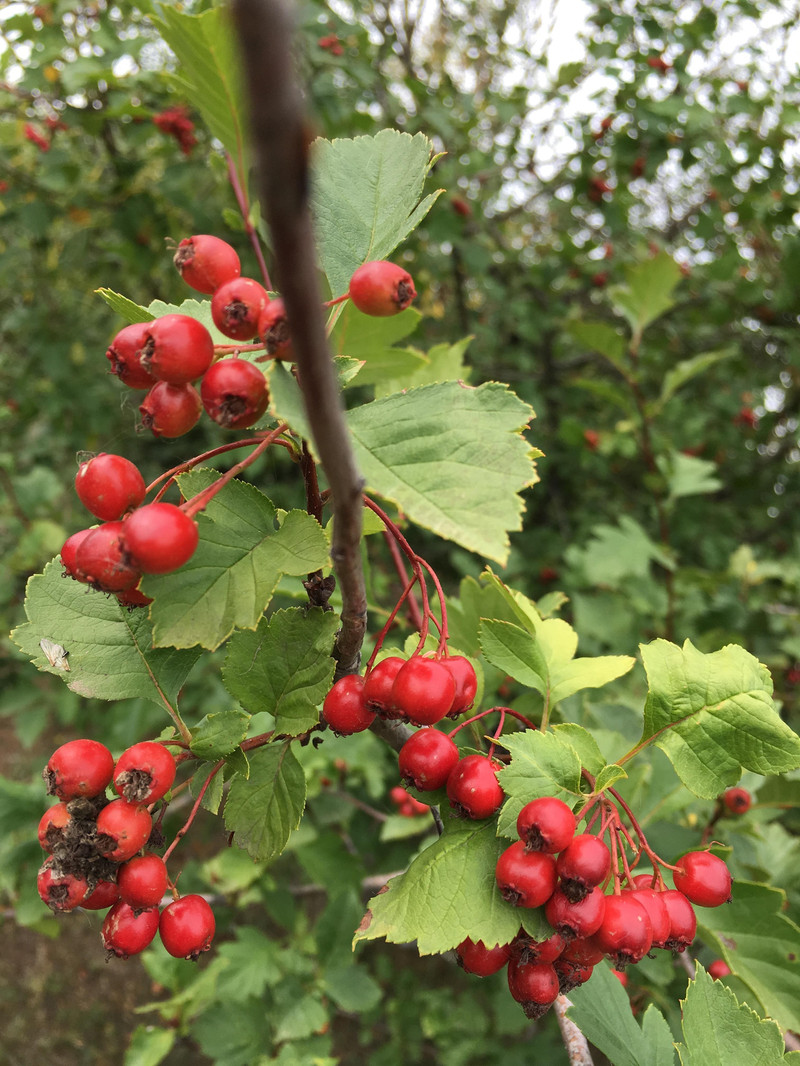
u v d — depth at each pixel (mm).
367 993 3340
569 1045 1597
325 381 679
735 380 6789
